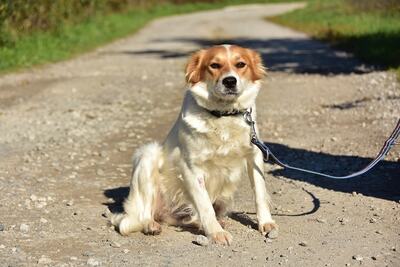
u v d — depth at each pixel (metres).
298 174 8.12
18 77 18.05
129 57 23.17
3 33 21.80
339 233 6.00
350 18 30.64
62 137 10.64
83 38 27.12
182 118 6.00
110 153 9.54
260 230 6.06
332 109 12.25
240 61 5.87
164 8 51.41
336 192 7.30
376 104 12.24
